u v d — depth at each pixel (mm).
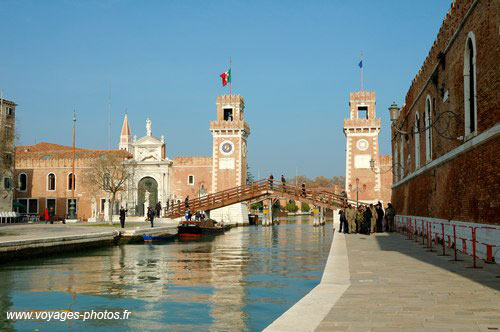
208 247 39156
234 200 64062
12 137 54250
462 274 14758
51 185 84375
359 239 32594
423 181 32469
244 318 14625
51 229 45062
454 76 23359
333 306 10211
